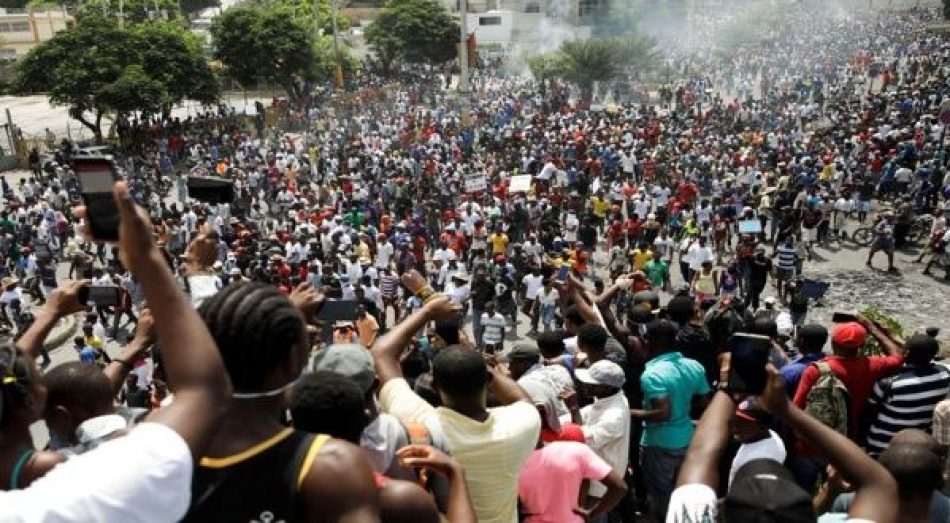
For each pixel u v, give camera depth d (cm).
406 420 351
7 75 6306
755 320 784
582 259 1875
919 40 6856
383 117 4688
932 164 2694
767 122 4094
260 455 197
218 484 194
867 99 4381
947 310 1977
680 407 615
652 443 627
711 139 3556
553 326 1784
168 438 165
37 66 4028
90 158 185
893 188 2781
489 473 359
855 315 638
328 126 4431
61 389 336
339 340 469
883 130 3275
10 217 2642
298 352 209
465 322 1934
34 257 2206
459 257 2161
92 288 480
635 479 717
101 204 183
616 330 763
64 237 2602
